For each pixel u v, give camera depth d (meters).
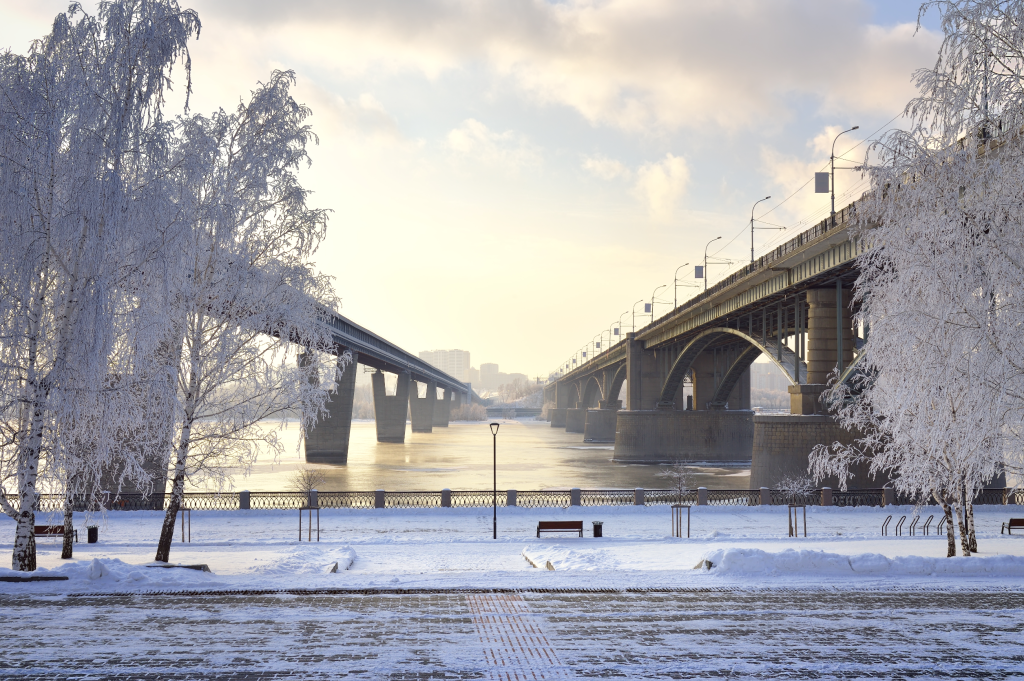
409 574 14.59
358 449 99.88
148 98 16.06
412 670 8.63
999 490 35.72
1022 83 13.66
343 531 28.11
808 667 8.73
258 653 9.26
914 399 16.22
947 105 14.51
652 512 33.38
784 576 13.91
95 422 15.19
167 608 11.51
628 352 94.06
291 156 18.64
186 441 18.56
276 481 53.38
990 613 11.20
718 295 58.19
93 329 14.43
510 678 8.37
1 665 8.76
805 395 45.06
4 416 14.95
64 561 19.25
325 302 19.95
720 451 80.38
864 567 14.19
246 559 19.45
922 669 8.66
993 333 13.86
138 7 16.23
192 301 18.03
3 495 15.32
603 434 116.75
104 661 8.92
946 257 14.40
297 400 19.17
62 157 14.98
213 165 17.67
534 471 65.94
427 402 164.88
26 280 14.50
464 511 33.06
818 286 46.00
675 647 9.52
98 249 14.62
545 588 12.88
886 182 16.14
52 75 15.21
